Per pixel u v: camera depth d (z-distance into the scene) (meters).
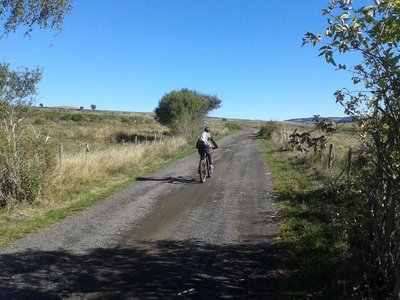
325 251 6.09
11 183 9.75
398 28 3.30
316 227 7.27
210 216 9.02
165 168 17.75
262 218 8.72
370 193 4.25
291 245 6.68
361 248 4.91
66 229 7.96
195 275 5.64
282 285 5.25
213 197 11.28
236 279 5.50
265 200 10.71
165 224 8.35
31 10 10.21
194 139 37.22
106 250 6.72
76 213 9.27
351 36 3.56
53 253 6.54
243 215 9.07
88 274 5.67
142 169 17.17
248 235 7.51
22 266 5.95
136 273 5.72
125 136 42.22
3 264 6.02
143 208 9.84
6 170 9.68
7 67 10.06
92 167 14.27
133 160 17.61
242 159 22.42
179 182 13.99
